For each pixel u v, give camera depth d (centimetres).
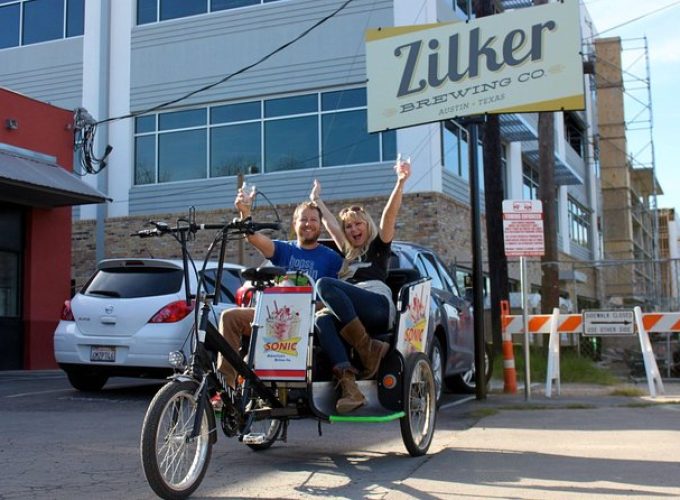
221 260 486
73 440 634
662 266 2388
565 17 962
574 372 1209
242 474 507
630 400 926
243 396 482
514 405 880
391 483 479
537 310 1786
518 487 468
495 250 1191
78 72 2220
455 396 998
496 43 988
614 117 3575
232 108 2066
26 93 2277
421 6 1878
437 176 1814
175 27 2136
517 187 2436
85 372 916
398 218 1794
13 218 1495
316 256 583
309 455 575
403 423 548
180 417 440
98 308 895
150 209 2108
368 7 1934
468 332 1005
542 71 964
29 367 1490
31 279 1508
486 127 1196
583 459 554
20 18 2317
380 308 554
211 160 2072
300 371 502
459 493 453
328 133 1953
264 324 513
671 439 640
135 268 920
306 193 1945
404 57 1049
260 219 1972
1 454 574
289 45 2006
